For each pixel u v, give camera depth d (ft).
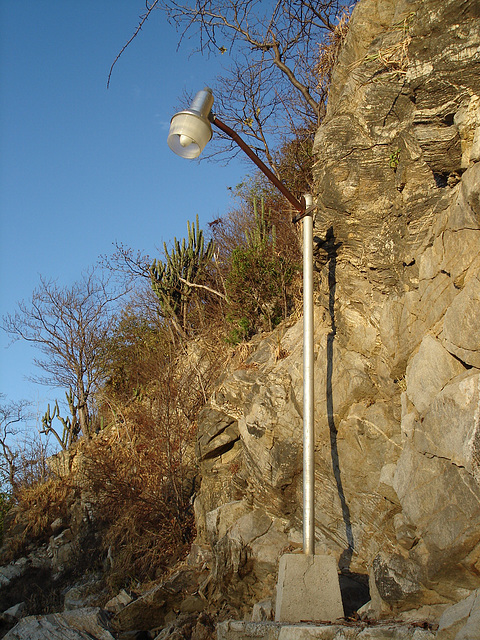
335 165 23.86
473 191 16.90
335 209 24.29
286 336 36.35
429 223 21.27
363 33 24.09
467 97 18.47
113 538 45.27
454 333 17.66
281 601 19.30
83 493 54.85
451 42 18.48
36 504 61.62
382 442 22.88
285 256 46.93
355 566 23.21
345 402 24.80
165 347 60.34
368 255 24.23
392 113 22.02
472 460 15.40
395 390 22.80
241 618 27.86
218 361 47.88
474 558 15.65
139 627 32.60
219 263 63.57
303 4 46.06
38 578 52.29
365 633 15.71
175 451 44.34
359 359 24.93
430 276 20.26
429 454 17.65
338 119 23.85
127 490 43.16
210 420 37.45
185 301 62.13
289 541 27.50
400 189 21.90
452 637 14.03
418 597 17.40
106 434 61.36
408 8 21.17
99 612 34.01
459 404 16.25
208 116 21.77
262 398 30.19
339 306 26.32
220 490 36.42
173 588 32.65
